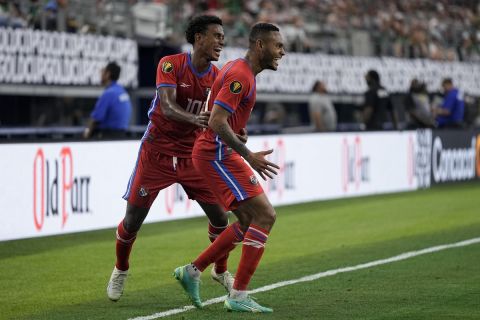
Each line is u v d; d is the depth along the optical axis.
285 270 20.36
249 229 15.57
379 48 53.44
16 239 25.00
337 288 18.03
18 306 16.59
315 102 40.22
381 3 56.94
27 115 40.56
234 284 15.67
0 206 23.31
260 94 44.56
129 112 30.89
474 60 61.34
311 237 26.22
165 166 17.06
